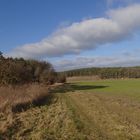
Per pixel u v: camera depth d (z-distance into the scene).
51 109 27.19
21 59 72.38
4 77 50.09
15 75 51.78
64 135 15.16
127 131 16.58
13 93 29.98
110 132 16.47
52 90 68.94
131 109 27.84
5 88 32.88
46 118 20.86
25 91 34.72
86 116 22.62
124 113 24.81
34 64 79.62
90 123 19.27
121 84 101.50
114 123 19.28
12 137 14.46
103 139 14.75
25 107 26.42
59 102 35.84
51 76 91.31
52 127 17.41
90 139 14.60
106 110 26.88
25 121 18.97
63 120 20.14
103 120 20.53
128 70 184.75
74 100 39.66
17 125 17.47
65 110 26.22
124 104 32.56
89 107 29.75
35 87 43.69
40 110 25.55
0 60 53.47
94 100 39.38
